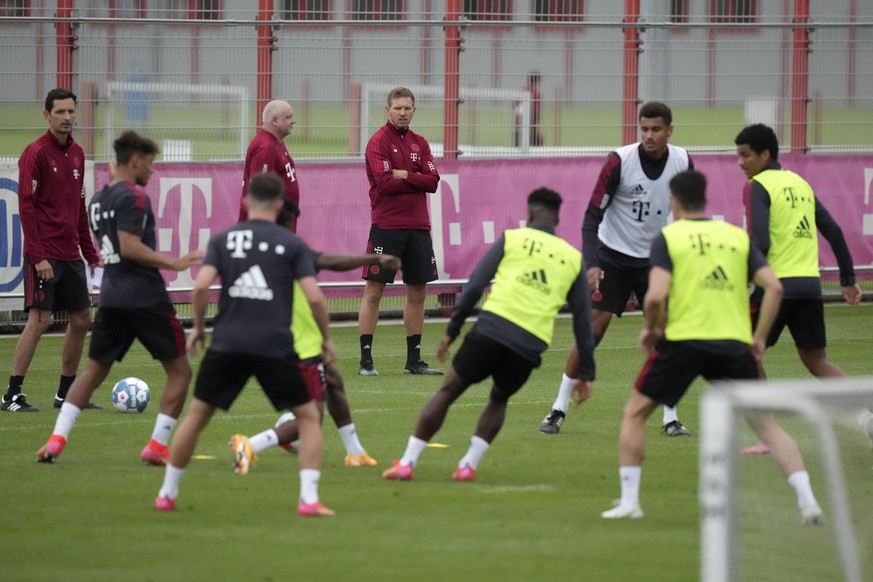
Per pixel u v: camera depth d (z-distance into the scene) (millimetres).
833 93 62219
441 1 58844
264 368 24516
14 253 51375
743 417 19062
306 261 24703
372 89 56219
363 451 30391
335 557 22359
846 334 54781
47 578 21094
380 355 49531
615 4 62250
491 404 28625
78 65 52156
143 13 57781
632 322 59062
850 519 20328
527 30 58125
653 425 35938
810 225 31609
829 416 19078
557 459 31047
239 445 29000
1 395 40250
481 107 57719
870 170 62375
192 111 53844
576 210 58750
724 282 24906
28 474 28906
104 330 30062
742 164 31953
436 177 45125
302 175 54750
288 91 55031
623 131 59844
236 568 21672
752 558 19766
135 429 34781
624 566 21938
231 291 24594
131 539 23438
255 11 55625
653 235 35719
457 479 28531
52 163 36875
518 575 21391
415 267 44906
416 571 21578
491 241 57594
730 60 60875
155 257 29188
